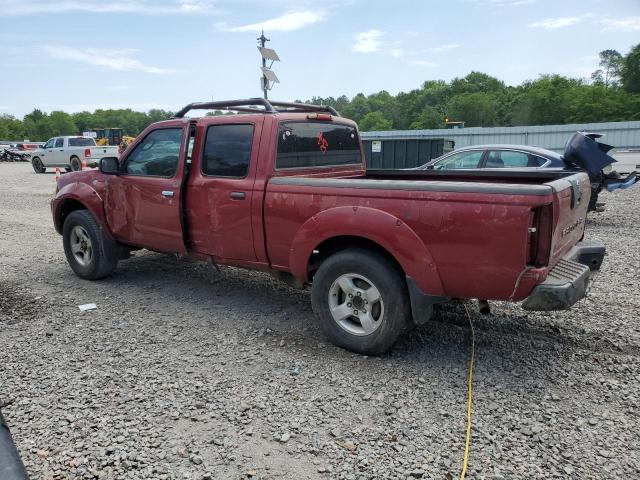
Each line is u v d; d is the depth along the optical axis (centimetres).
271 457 293
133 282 637
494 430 318
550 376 386
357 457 292
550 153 977
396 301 396
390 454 295
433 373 392
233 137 488
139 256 770
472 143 3228
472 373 391
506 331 471
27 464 287
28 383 378
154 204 546
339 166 562
